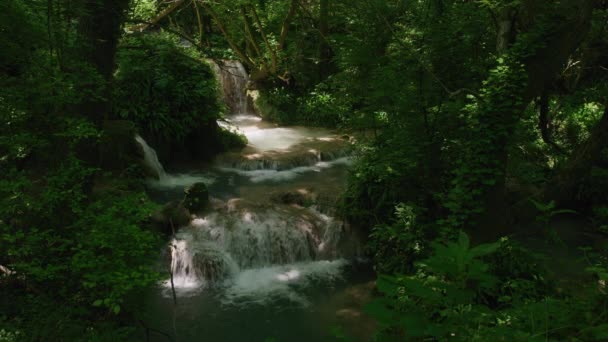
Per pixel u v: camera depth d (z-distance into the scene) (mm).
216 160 13344
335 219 9844
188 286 8461
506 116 6699
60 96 5215
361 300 8023
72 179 5238
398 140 8367
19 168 5520
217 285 8523
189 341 7031
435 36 7887
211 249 8859
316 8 17781
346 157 14211
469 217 6844
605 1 9539
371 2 8430
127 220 5117
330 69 18922
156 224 9117
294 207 10367
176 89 12867
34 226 4891
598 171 10492
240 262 9000
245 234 9188
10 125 5008
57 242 4922
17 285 4898
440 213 8289
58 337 4223
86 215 4957
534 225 7812
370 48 8703
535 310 2756
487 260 6281
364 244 9445
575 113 12836
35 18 5480
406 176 8555
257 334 7262
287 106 18000
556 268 8016
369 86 8859
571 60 12492
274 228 9430
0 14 4738
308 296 8266
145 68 12516
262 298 8203
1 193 4770
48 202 4910
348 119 9891
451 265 1695
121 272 4531
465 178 6918
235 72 18453
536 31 6566
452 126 7953
